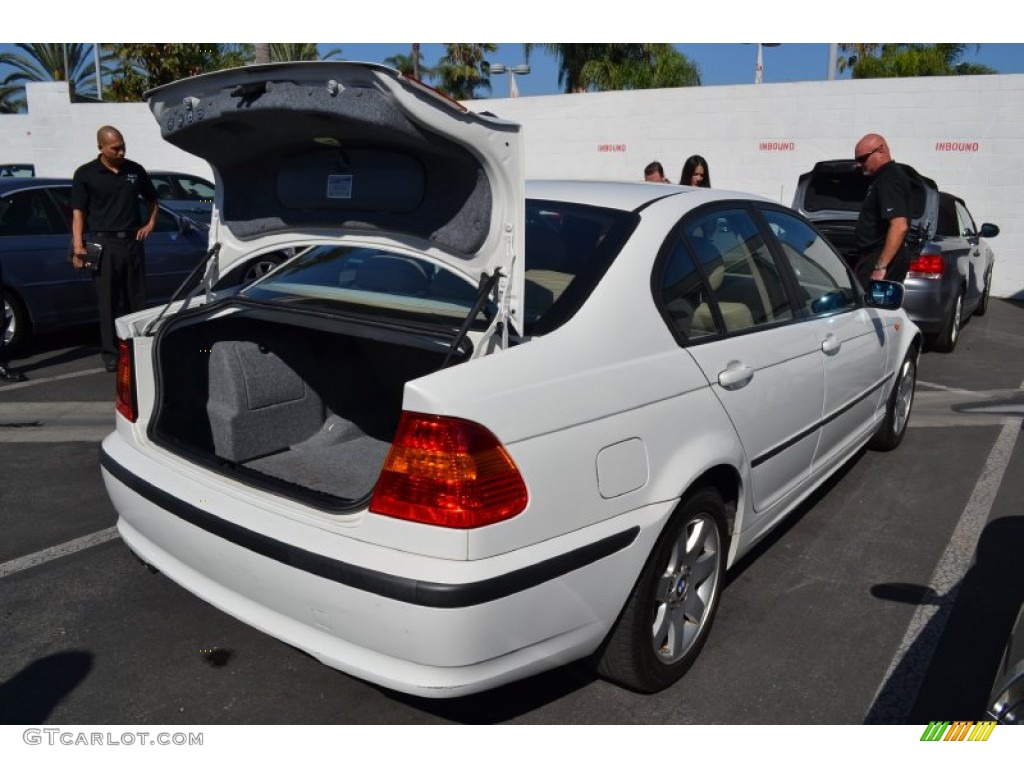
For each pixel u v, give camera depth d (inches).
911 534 167.8
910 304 308.7
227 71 102.0
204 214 464.1
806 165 554.6
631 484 102.7
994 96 496.1
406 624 87.9
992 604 141.6
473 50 1216.2
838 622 135.5
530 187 136.1
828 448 162.2
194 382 132.2
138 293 277.4
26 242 292.7
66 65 1314.0
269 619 99.7
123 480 116.7
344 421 150.8
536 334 100.8
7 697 114.2
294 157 117.7
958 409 257.0
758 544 161.6
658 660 113.6
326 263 139.3
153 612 135.4
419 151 101.3
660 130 593.3
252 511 100.2
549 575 92.8
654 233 118.1
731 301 129.1
